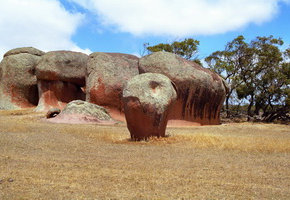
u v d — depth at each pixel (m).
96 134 11.24
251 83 30.28
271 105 30.62
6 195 4.37
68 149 8.10
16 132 10.80
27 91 26.20
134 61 21.91
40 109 22.84
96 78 20.34
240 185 5.14
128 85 10.06
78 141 9.51
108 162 6.66
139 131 9.95
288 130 16.64
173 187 4.95
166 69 18.69
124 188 4.84
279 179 5.56
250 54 30.66
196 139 10.07
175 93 10.60
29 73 26.22
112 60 21.00
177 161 6.89
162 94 10.07
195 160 7.03
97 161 6.74
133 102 9.76
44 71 23.23
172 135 11.23
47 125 14.17
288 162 6.97
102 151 7.98
